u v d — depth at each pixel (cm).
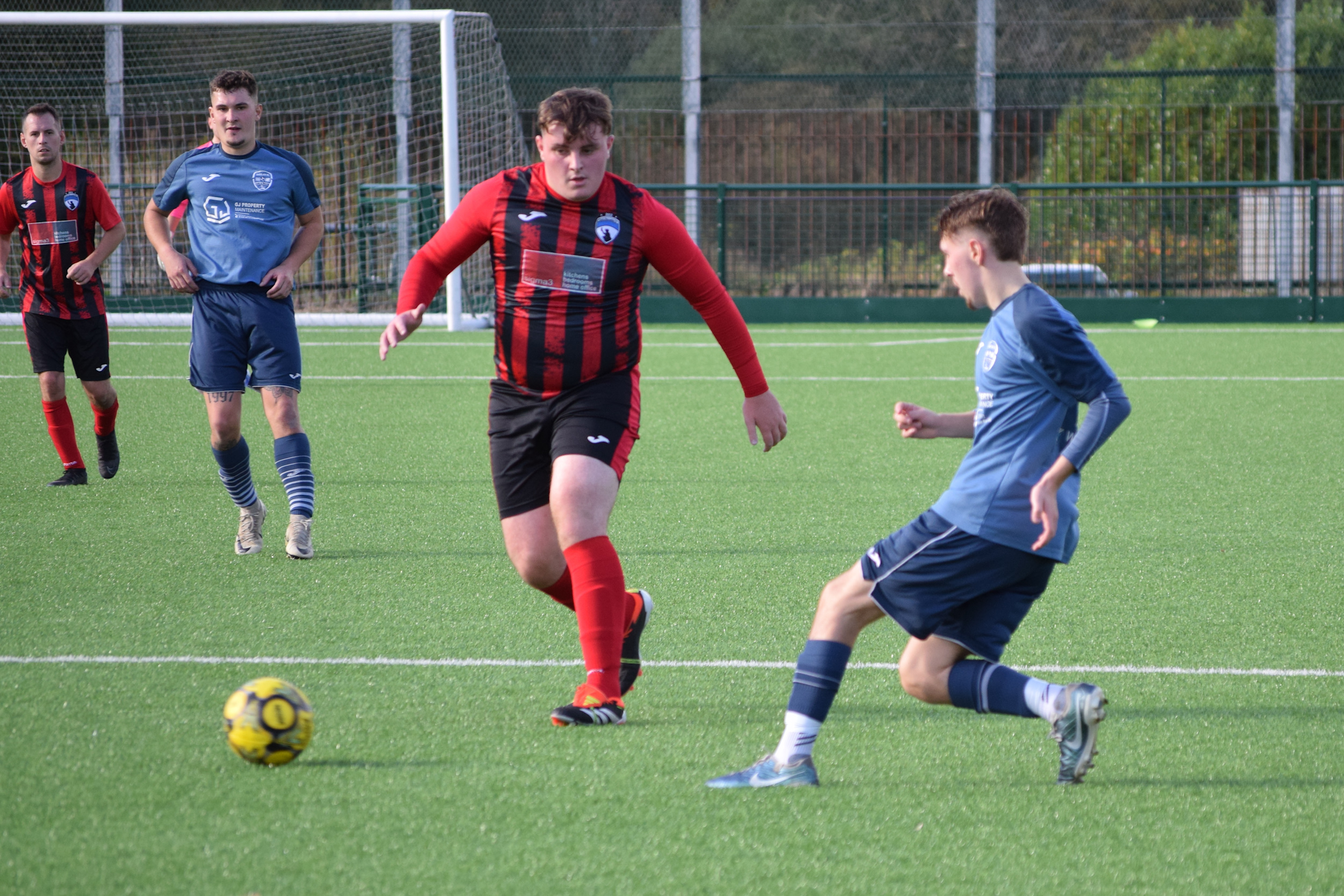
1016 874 959
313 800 1083
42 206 2441
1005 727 1276
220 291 1966
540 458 1348
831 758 1192
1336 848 1006
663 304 6612
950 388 4150
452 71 5584
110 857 975
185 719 1281
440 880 942
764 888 934
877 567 1104
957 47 8869
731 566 1967
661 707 1341
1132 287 6850
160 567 1928
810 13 8925
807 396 3966
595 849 994
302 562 1967
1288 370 4541
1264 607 1733
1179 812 1073
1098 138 7888
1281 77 7781
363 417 3544
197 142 7575
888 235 7006
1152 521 2266
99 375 2533
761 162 8194
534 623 1642
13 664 1461
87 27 7719
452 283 5978
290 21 5225
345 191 7069
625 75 8425
